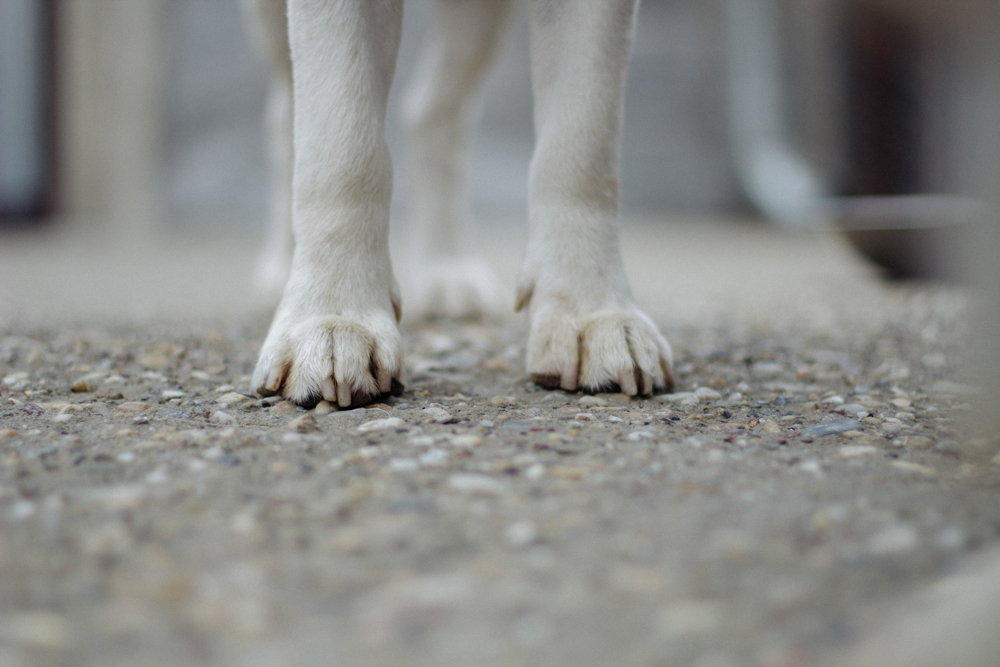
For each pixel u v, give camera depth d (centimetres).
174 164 446
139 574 85
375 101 103
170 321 131
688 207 483
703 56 472
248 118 452
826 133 240
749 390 106
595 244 104
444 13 132
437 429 97
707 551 86
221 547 87
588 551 86
